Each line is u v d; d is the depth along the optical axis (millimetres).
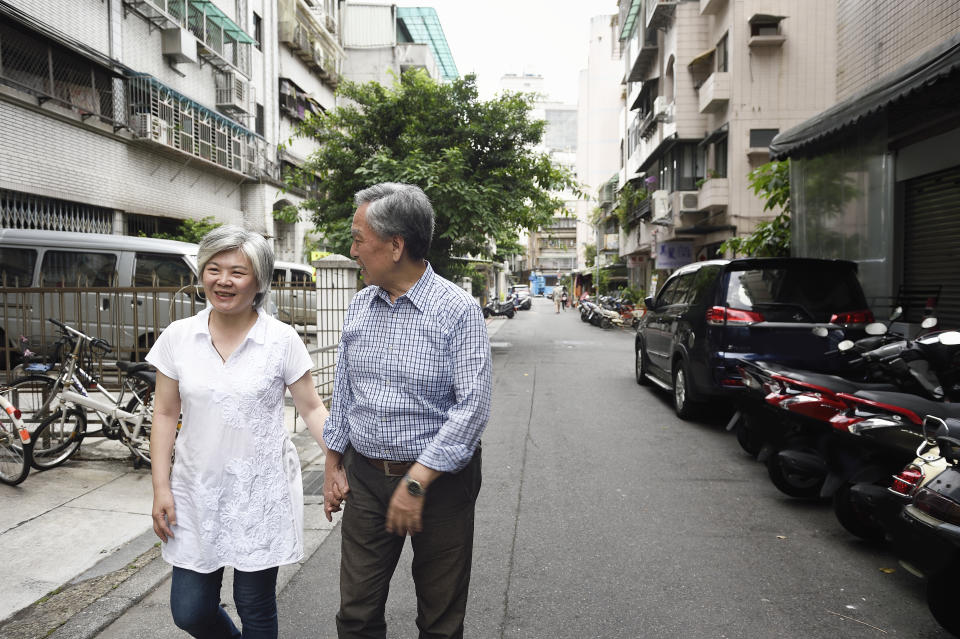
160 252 8789
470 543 2004
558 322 28766
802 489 4410
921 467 2863
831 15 17578
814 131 7988
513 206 13906
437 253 14398
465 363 1854
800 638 2672
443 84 14562
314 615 2867
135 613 2871
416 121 14062
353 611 1956
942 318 7727
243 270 1974
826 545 3660
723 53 18812
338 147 14586
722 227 18484
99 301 5551
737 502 4398
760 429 4551
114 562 3307
